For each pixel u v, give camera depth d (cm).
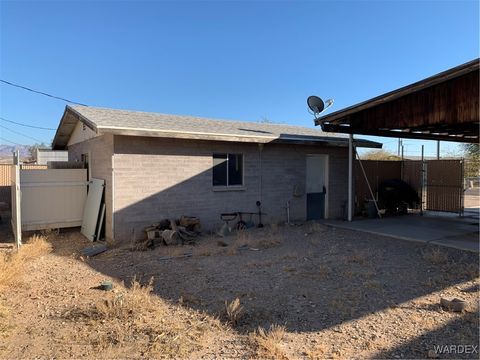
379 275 604
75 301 489
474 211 1520
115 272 641
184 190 977
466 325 415
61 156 2475
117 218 875
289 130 1395
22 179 974
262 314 446
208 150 1019
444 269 637
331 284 558
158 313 445
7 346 365
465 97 779
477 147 2650
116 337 381
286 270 631
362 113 1036
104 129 811
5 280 543
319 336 390
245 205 1098
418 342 376
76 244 886
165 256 745
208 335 391
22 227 975
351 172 1167
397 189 1356
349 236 949
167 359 341
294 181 1211
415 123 887
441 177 1416
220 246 826
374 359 344
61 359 341
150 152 920
